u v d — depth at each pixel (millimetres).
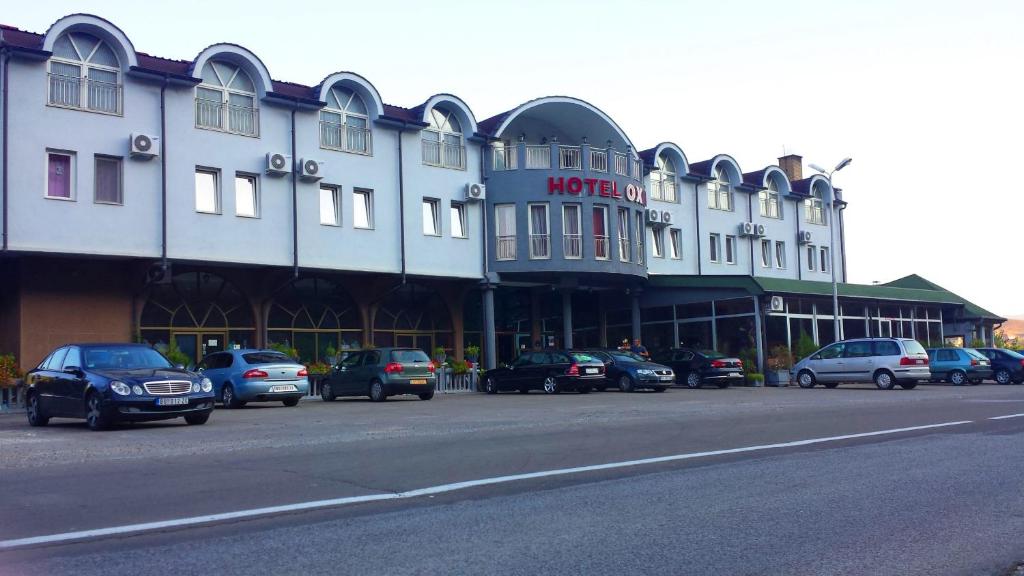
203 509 7809
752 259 44969
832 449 11680
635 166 37344
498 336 37938
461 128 34188
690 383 32969
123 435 14344
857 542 6496
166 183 26344
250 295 29344
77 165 24781
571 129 38094
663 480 9211
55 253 24109
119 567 5840
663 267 40500
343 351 30812
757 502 7988
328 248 29828
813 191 49500
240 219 27906
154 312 27281
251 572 5691
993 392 26469
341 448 12180
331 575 5605
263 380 22281
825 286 39750
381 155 31594
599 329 41438
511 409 20359
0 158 23547
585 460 10797
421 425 15742
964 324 50812
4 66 23688
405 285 34219
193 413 15977
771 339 36312
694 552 6184
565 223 34625
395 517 7406
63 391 16156
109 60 25828
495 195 34438
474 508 7766
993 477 9281
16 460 11078
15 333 24547
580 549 6270
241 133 28250
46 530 6984
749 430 14336
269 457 11266
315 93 29984
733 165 44250
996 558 6070
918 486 8781
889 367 30062
